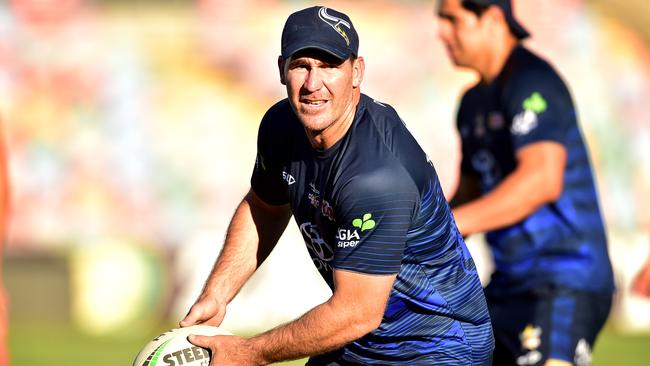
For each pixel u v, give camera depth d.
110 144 61.91
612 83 63.28
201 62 64.38
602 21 64.44
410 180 11.57
